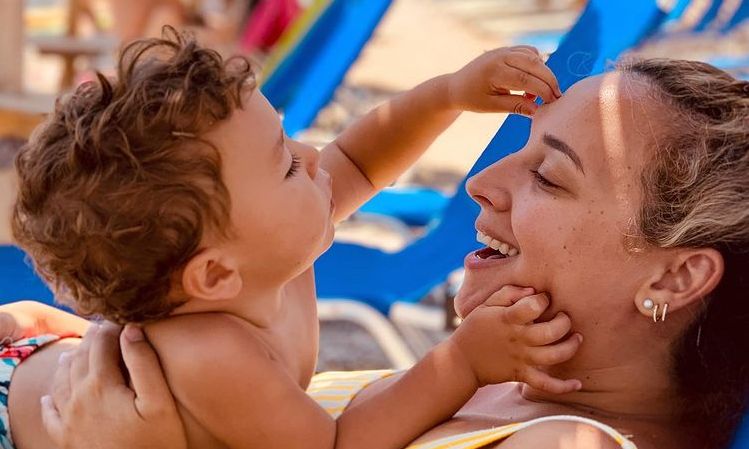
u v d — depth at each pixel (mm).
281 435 1423
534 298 1451
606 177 1424
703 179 1377
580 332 1460
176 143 1312
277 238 1425
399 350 2922
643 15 2256
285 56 4281
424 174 5449
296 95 4199
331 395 1691
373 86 7113
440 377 1486
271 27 6180
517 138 2061
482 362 1481
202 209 1334
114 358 1456
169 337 1411
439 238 2873
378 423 1470
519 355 1456
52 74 7152
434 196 3906
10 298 2328
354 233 4648
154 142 1306
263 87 4309
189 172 1319
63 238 1336
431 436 1479
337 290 2977
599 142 1440
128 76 1350
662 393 1456
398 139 1879
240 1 6266
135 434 1410
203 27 6156
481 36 8680
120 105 1315
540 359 1439
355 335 3754
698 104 1435
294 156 1499
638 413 1470
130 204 1304
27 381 1572
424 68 7750
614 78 1509
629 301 1421
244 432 1417
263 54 6211
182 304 1410
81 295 1387
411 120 1858
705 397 1418
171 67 1352
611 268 1420
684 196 1378
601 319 1440
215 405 1396
